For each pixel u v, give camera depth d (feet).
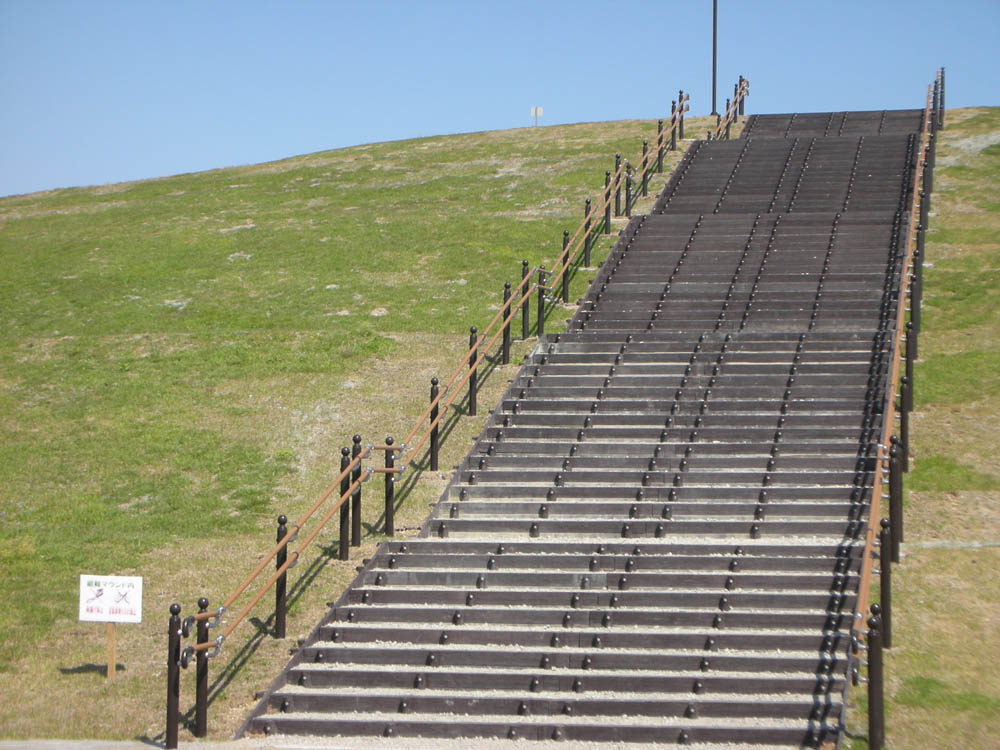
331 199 110.52
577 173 107.86
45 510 49.24
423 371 62.59
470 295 75.72
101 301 81.00
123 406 60.90
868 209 78.95
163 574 43.24
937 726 32.01
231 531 46.70
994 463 48.37
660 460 48.39
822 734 32.12
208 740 33.12
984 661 35.06
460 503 46.34
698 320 62.23
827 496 44.91
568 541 43.27
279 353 67.26
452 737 33.50
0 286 87.25
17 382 65.62
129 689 35.91
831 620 36.94
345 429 55.93
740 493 45.44
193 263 90.02
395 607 39.24
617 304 66.39
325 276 83.25
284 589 38.47
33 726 33.55
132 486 51.49
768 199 82.23
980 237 79.66
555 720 33.63
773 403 52.37
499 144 130.31
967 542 42.14
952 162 100.32
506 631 37.45
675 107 109.91
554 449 50.60
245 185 123.34
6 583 43.09
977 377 57.11
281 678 35.88
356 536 44.27
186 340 70.90
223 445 55.36
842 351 57.16
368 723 33.73
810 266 68.18
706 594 38.52
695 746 32.30
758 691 34.22
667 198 86.48
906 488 46.85
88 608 36.24
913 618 37.45
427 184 112.47
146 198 122.01
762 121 118.93
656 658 35.65
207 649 34.04
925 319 66.03
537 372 58.34
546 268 77.25
